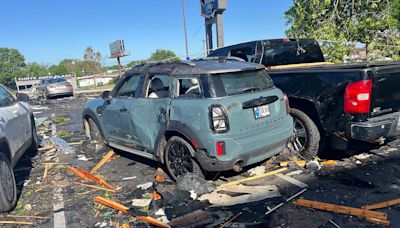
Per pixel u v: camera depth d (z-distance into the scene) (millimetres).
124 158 6328
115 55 33719
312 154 5227
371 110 4410
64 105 18516
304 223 3482
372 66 4547
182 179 4426
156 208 4035
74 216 4031
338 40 8922
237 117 4121
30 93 29906
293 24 9938
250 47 6848
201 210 3846
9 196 4246
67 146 7312
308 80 5039
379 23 8836
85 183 5133
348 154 5559
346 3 9273
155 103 4848
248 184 4574
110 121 6039
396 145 5828
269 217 3650
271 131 4539
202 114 4098
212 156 4090
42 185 5168
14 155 4938
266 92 4574
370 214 3477
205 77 4254
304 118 5191
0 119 4574
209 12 12805
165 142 4859
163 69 4926
